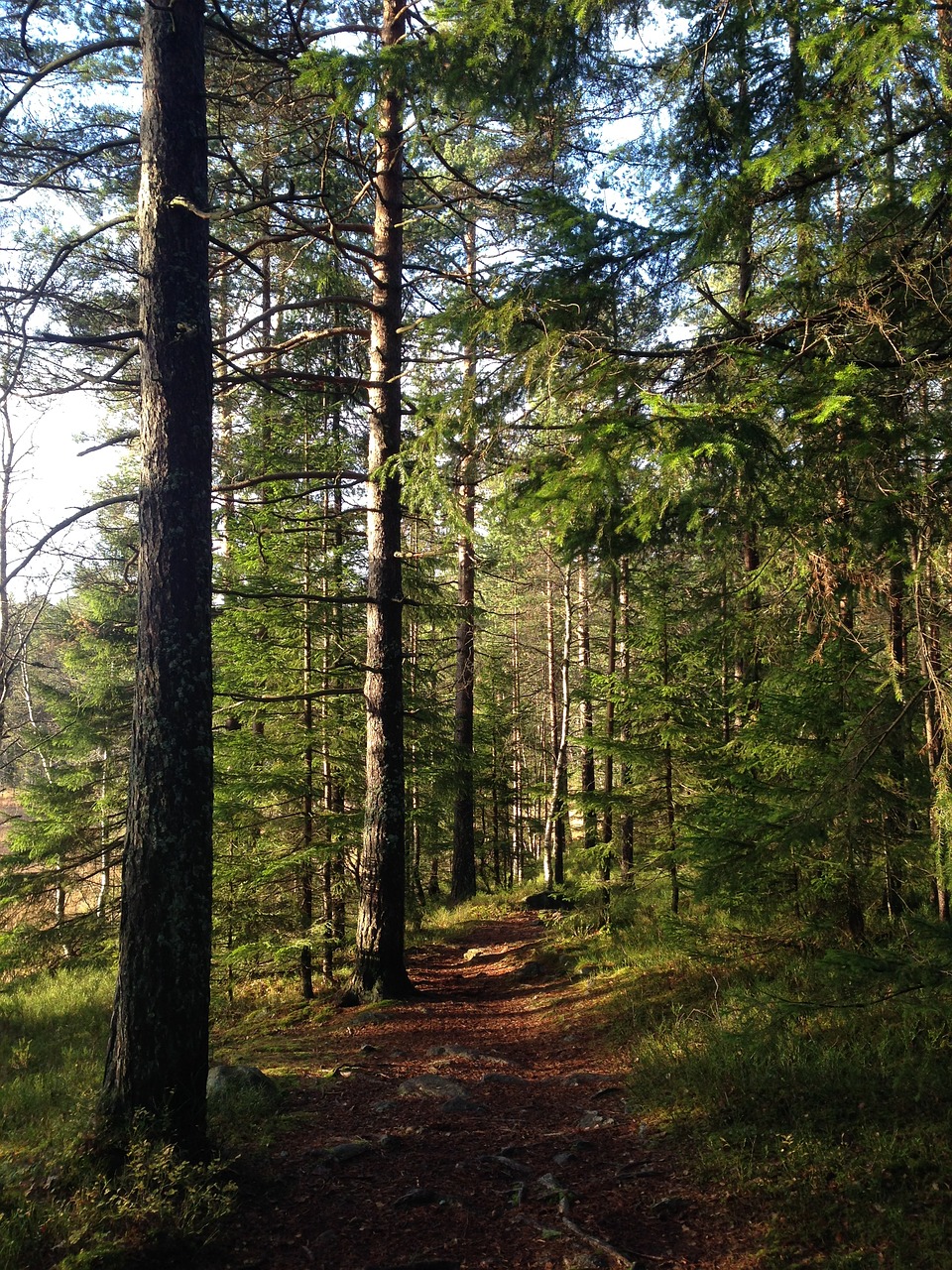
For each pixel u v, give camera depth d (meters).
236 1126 5.56
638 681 10.34
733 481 4.79
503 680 24.25
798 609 5.99
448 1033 8.71
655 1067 6.32
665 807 10.35
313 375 8.91
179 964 4.94
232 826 10.84
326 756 11.33
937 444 4.11
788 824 5.14
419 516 10.05
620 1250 3.86
